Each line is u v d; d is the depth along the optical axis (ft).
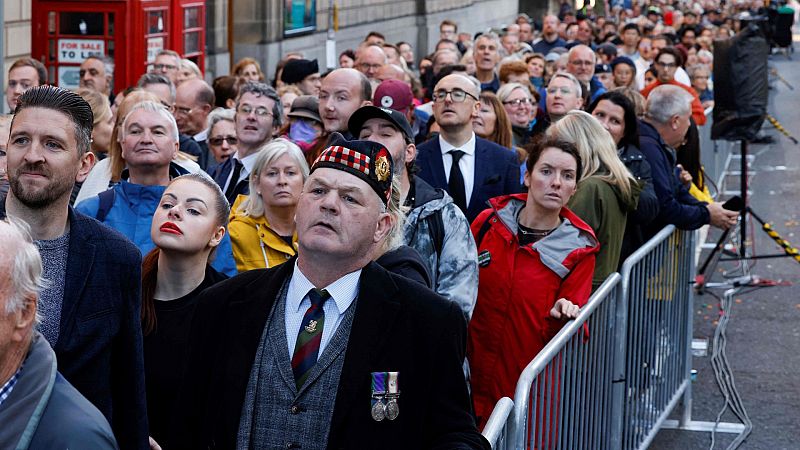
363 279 14.71
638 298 28.30
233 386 14.52
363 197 14.55
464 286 22.81
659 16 146.30
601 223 27.32
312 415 14.37
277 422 14.42
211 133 35.68
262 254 24.21
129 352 16.51
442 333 14.57
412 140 23.24
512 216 25.25
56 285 15.96
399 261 19.07
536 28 147.02
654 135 33.45
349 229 14.46
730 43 49.65
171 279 20.49
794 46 221.46
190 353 14.94
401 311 14.56
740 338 42.75
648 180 30.99
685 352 33.63
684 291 33.45
